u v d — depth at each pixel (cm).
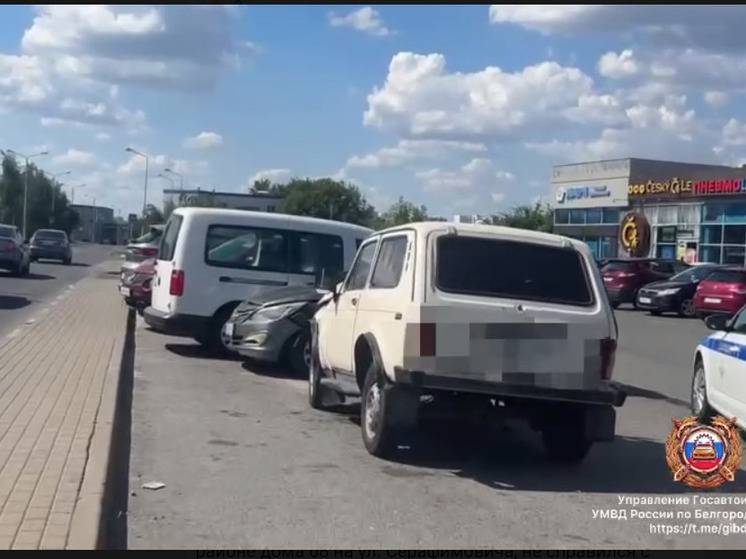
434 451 939
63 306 2377
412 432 1006
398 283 866
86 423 933
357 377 959
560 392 828
